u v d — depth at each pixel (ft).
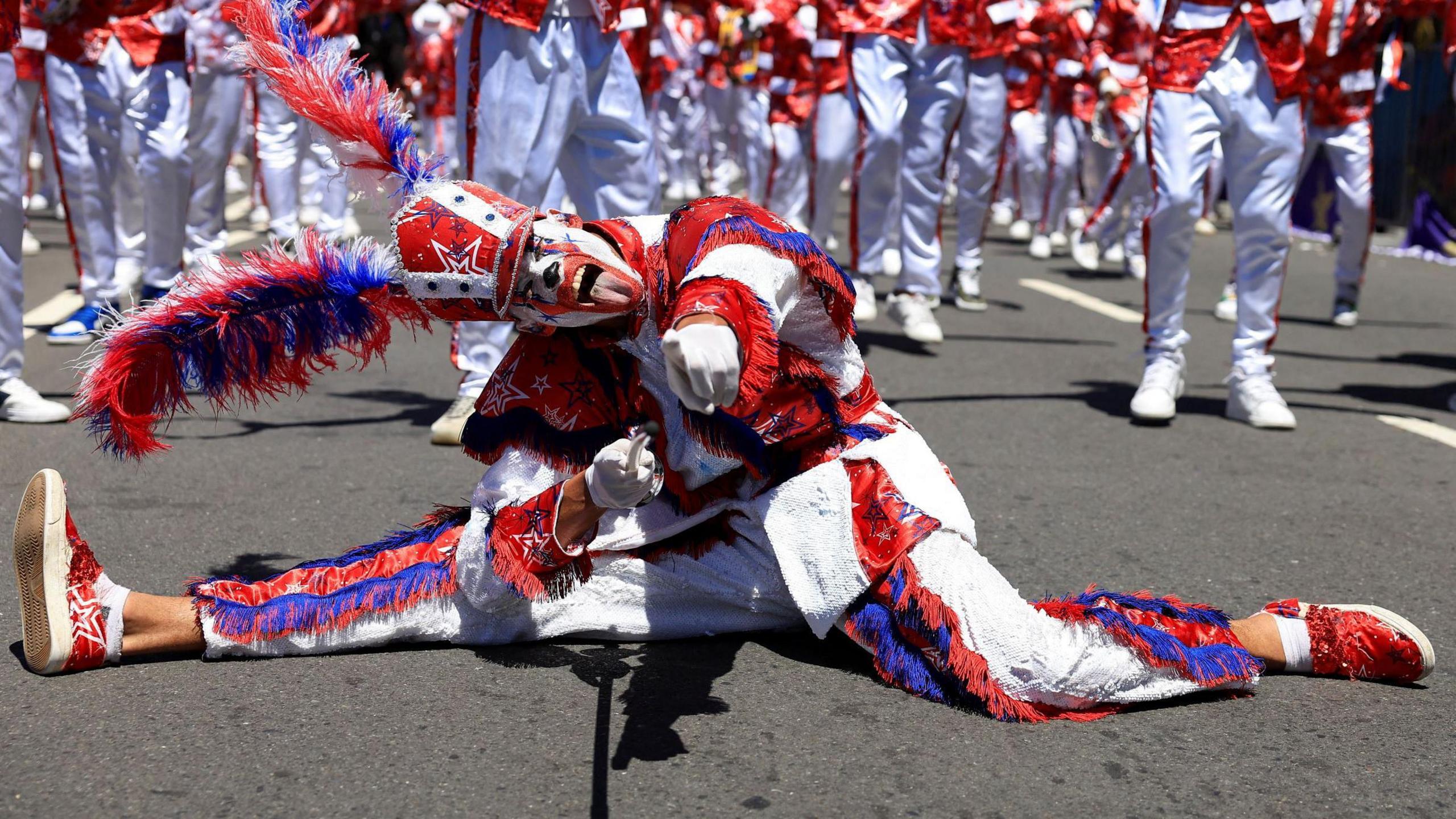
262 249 7.88
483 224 7.31
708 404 6.16
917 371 19.48
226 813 6.54
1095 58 28.81
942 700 7.82
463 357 14.48
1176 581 10.50
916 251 21.49
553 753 7.20
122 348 7.64
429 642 8.54
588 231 7.63
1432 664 8.27
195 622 8.14
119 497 12.10
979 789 6.91
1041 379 19.06
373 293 7.77
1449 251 35.99
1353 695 8.18
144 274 19.20
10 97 14.61
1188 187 15.97
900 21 20.38
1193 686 7.84
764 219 7.17
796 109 24.67
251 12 7.48
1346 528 12.07
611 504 7.15
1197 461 14.48
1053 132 34.91
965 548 7.75
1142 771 7.14
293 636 8.23
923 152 21.01
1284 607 8.43
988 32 23.81
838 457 7.86
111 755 7.07
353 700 7.77
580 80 14.01
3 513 11.51
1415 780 7.14
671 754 7.20
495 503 7.95
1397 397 18.35
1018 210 43.21
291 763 7.02
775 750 7.28
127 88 18.67
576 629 8.52
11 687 7.84
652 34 14.69
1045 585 10.30
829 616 7.84
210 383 7.83
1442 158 38.70
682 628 8.54
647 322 7.56
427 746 7.24
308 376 8.04
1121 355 21.11
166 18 18.06
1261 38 15.33
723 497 8.19
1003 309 25.88
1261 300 16.34
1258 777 7.13
